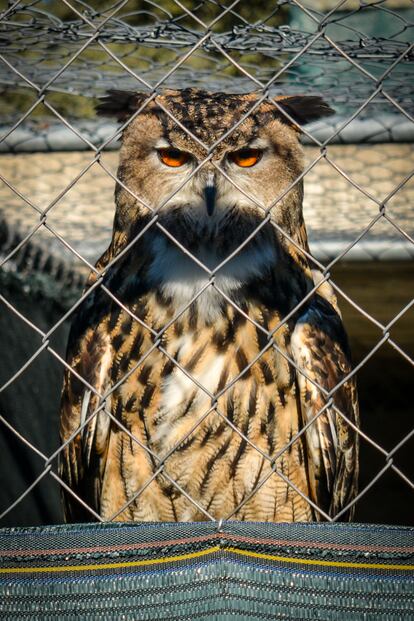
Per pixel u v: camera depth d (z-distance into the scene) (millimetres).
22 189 9719
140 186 6254
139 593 3848
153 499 6203
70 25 5469
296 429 6102
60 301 10383
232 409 5980
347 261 9695
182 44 5539
